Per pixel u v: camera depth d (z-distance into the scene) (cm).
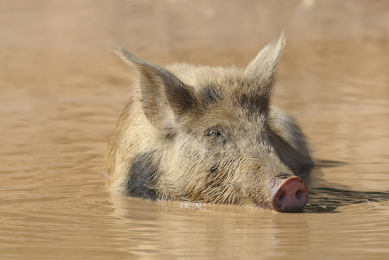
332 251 1886
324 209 2533
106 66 8500
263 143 2745
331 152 3869
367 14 12912
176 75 3198
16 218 2355
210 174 2761
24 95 6272
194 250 1917
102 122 4916
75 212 2481
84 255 1870
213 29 11544
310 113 5288
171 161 2908
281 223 2284
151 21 12519
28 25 12262
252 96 2900
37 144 4047
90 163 3556
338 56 9150
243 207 2619
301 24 11988
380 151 3853
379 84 6875
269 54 3175
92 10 13938
